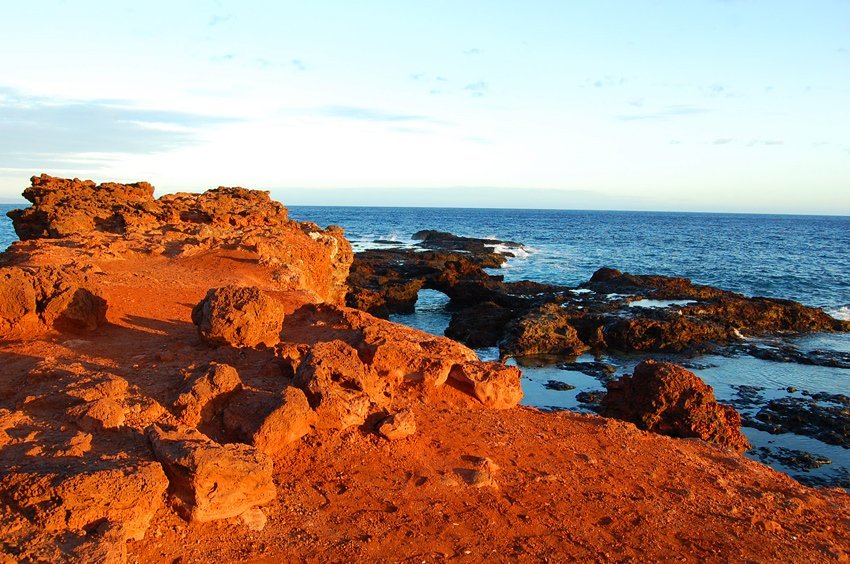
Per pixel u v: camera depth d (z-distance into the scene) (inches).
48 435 291.0
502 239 4375.0
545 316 1298.0
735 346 1282.0
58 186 1403.8
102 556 214.4
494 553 287.4
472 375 468.4
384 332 484.7
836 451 764.6
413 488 331.6
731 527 346.9
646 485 386.9
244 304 453.7
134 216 1212.5
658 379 618.8
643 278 1905.8
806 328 1485.0
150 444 285.4
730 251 3518.7
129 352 447.2
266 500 289.0
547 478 369.7
